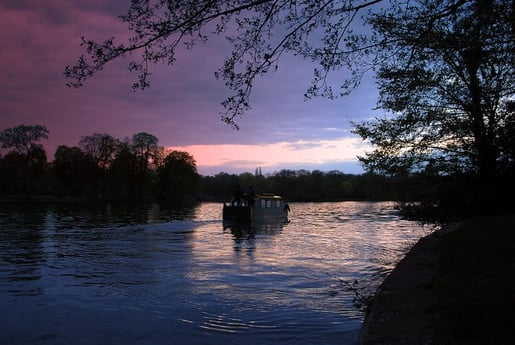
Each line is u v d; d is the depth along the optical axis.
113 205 76.38
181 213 51.75
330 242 21.25
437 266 9.07
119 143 93.44
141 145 97.31
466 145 19.33
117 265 14.20
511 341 4.57
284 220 41.00
